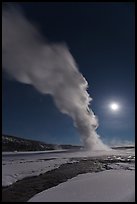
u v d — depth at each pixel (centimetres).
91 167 4019
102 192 2472
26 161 4603
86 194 2416
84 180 3003
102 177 3152
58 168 3822
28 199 2289
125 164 4338
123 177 3125
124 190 2527
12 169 3447
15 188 2605
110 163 4512
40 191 2550
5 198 2288
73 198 2297
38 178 3058
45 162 4494
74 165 4181
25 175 3136
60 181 2973
